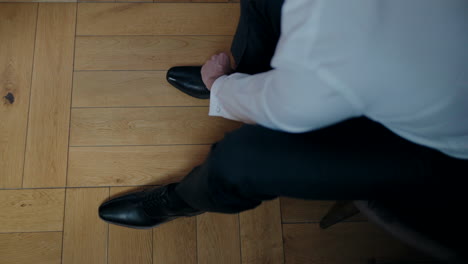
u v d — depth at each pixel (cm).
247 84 62
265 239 103
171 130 108
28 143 103
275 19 70
